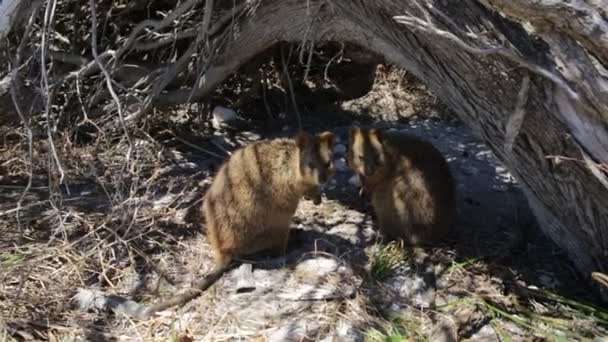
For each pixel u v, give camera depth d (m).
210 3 3.93
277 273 3.71
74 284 3.64
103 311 3.54
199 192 4.13
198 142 4.56
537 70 3.37
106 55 4.13
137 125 4.46
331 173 3.74
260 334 3.46
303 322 3.50
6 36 4.01
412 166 3.85
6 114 4.25
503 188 4.29
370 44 3.94
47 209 4.00
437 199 3.85
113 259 3.74
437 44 3.58
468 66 3.55
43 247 3.78
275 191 3.72
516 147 3.62
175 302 3.57
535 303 3.66
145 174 4.23
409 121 4.93
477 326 3.55
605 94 3.33
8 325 3.45
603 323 3.59
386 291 3.65
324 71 4.80
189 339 3.44
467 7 3.46
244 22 4.16
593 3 3.29
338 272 3.71
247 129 4.72
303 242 3.88
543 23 3.29
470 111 3.68
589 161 3.47
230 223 3.71
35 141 4.29
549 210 3.74
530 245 3.93
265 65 4.72
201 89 4.37
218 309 3.56
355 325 3.50
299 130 4.57
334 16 3.92
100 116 4.37
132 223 3.75
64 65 4.41
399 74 5.18
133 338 3.45
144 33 4.48
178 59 4.34
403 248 3.85
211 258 3.79
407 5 3.58
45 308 3.54
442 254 3.83
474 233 3.98
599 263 3.70
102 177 4.17
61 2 4.41
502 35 3.43
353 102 5.07
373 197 3.94
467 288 3.69
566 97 3.44
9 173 4.23
